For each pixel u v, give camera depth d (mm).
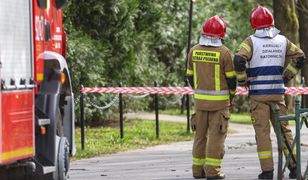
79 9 36656
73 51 34906
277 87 20453
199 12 51094
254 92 20484
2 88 14492
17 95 15188
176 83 51000
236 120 45062
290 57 20703
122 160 25859
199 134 20906
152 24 40969
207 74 20438
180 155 27094
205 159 20906
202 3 51781
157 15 40812
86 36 35812
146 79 42156
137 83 40906
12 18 15219
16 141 15062
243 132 36594
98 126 38406
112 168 23812
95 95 36656
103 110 37406
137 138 32312
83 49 35281
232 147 29344
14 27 15281
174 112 49094
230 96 20609
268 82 20406
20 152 15242
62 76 17203
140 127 37438
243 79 20156
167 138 32656
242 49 20250
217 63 20375
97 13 37125
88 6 36656
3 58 14711
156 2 40719
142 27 40375
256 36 20484
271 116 20672
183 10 49312
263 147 20453
